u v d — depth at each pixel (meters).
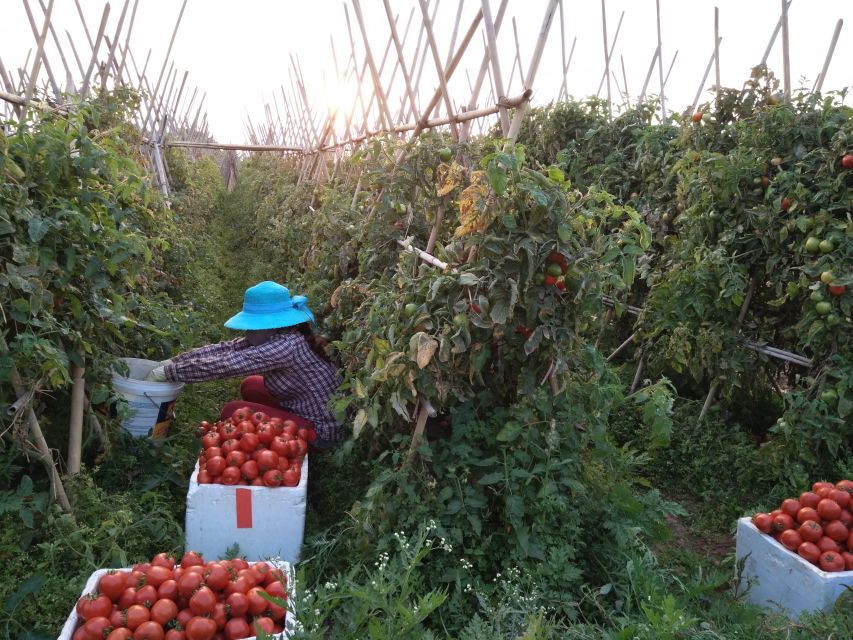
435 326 2.78
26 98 3.05
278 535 2.88
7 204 2.44
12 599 2.29
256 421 3.21
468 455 2.77
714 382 4.36
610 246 2.66
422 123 4.18
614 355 5.81
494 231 2.62
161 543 2.86
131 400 3.39
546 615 2.42
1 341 2.38
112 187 3.07
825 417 3.51
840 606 2.43
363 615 2.04
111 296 3.17
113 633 1.95
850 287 3.50
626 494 2.90
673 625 2.10
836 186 3.62
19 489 2.63
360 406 3.12
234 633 2.04
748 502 3.83
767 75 4.61
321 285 5.34
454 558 2.60
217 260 9.65
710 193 4.34
